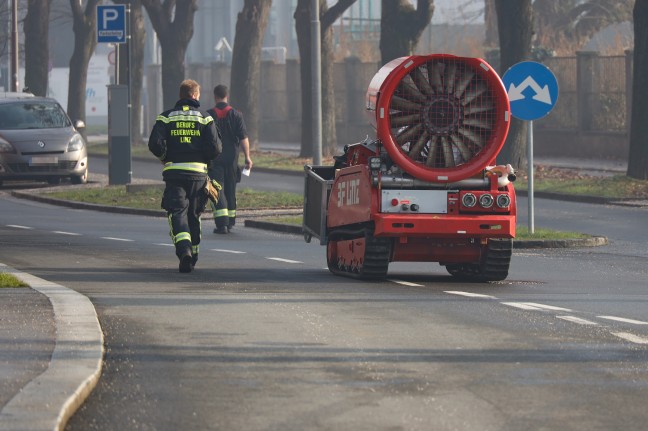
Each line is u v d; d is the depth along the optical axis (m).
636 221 59.53
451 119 35.53
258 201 68.12
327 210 38.97
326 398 19.84
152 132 37.59
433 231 35.03
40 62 128.25
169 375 21.52
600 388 20.70
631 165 76.94
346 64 131.12
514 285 35.91
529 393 20.30
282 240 51.03
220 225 54.06
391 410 19.05
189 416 18.66
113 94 80.62
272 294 32.09
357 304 30.25
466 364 22.64
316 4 76.12
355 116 131.12
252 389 20.45
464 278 38.00
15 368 20.92
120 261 40.97
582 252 47.19
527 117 50.28
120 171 80.94
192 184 37.72
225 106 54.31
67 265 39.47
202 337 25.11
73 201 70.25
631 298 32.56
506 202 35.44
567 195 72.25
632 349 24.28
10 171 81.75
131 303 29.81
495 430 17.91
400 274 39.09
